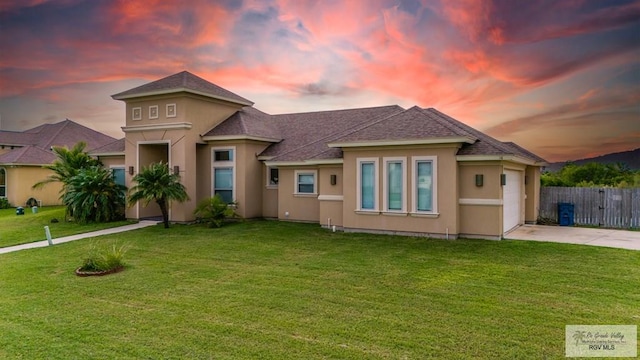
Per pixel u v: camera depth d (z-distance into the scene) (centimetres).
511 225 1530
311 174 1788
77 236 1534
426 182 1375
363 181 1491
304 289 809
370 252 1156
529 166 1759
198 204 1897
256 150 1919
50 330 616
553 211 1814
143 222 1864
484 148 1320
